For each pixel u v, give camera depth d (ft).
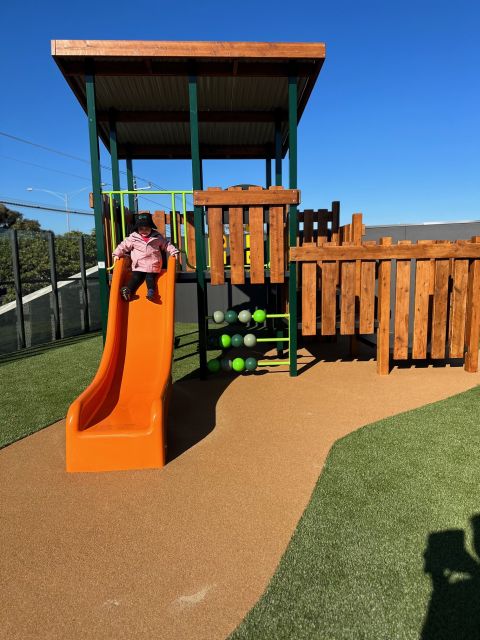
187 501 9.53
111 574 7.32
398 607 6.35
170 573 7.30
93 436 11.02
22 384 19.20
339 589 6.75
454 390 17.20
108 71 18.63
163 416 11.35
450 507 8.87
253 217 19.03
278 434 13.10
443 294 19.70
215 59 18.26
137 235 17.16
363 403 15.87
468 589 6.66
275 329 29.91
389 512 8.75
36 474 10.95
